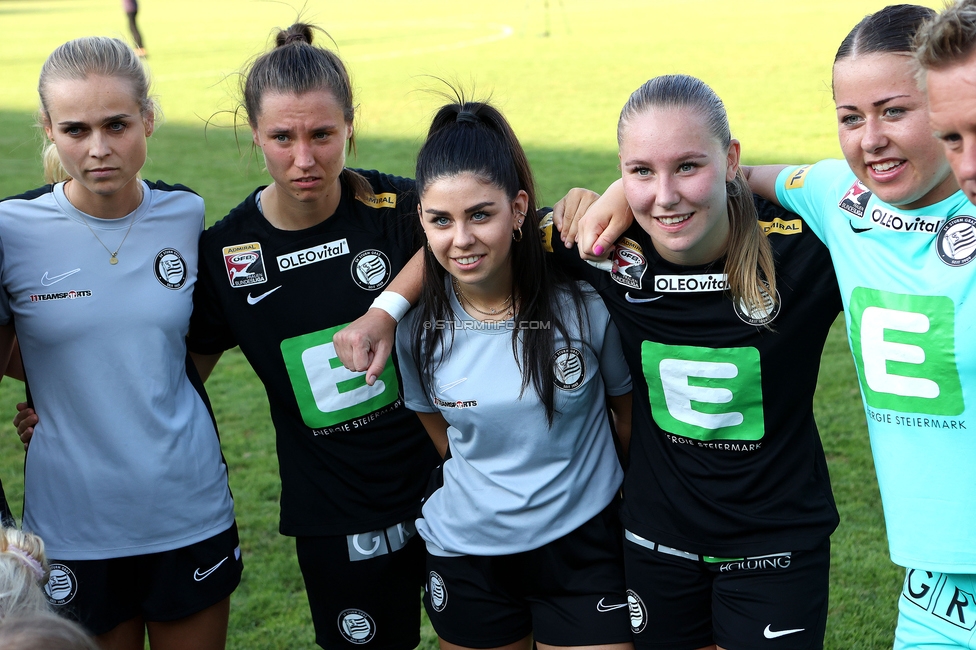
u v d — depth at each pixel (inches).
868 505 164.6
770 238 91.8
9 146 520.1
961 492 80.5
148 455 102.9
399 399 109.3
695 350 92.0
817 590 91.8
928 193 80.7
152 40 1088.2
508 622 100.8
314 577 113.2
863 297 84.3
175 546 105.0
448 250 89.6
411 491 111.4
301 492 111.7
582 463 97.9
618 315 95.1
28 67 872.9
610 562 99.2
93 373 101.7
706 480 92.9
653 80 86.3
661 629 96.0
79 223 102.3
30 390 104.7
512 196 89.0
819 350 91.9
